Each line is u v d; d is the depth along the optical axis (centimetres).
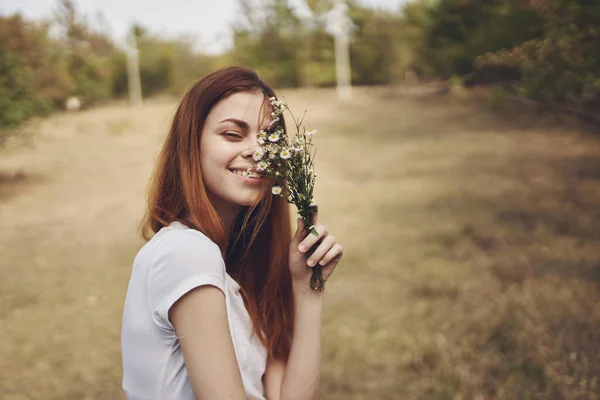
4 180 1162
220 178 135
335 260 152
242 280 158
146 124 2158
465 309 425
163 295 117
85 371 378
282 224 162
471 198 800
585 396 296
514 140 1225
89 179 1158
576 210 679
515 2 374
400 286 487
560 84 320
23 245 698
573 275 469
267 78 3853
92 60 3488
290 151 135
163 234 126
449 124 1619
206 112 135
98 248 672
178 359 120
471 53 468
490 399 305
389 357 363
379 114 2119
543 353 343
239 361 133
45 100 1342
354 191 924
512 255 540
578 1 301
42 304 497
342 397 322
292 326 163
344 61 3569
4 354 405
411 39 3183
